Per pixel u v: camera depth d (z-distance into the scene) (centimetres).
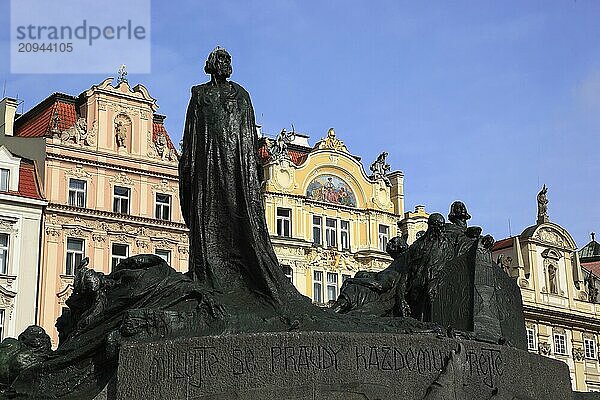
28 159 4153
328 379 1059
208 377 1020
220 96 1232
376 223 4994
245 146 1218
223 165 1205
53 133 4216
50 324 3997
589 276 5800
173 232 4412
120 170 4344
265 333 1051
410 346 1126
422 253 1482
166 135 4650
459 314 1357
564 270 5612
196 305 1120
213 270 1177
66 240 4128
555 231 5616
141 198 4384
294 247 4616
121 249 4275
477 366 1184
